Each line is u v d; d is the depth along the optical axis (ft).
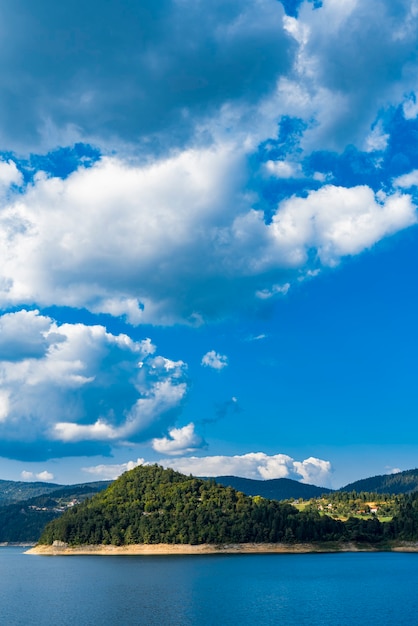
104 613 410.93
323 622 381.19
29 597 496.23
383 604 457.68
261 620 386.73
